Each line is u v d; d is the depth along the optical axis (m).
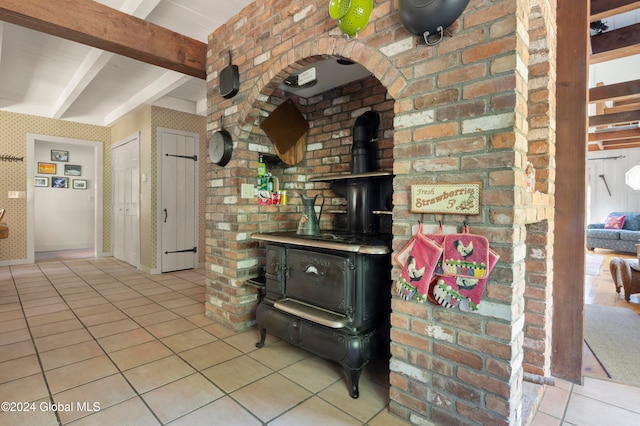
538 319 1.83
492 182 1.28
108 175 5.96
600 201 7.89
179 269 4.95
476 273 1.29
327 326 1.88
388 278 2.00
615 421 1.56
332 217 2.83
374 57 1.63
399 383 1.57
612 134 5.83
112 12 2.41
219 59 2.73
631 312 3.16
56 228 6.77
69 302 3.28
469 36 1.33
